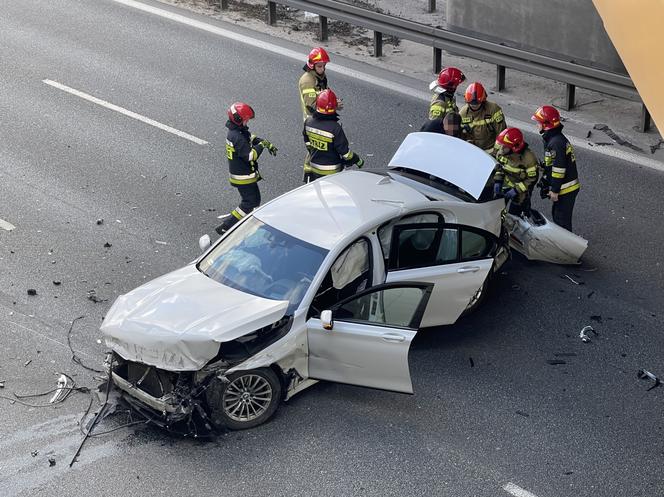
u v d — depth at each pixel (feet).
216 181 40.27
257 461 24.77
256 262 27.53
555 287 33.30
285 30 56.24
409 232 28.73
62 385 27.55
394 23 50.26
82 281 33.04
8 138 43.52
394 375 26.09
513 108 46.50
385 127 44.57
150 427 25.93
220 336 24.22
